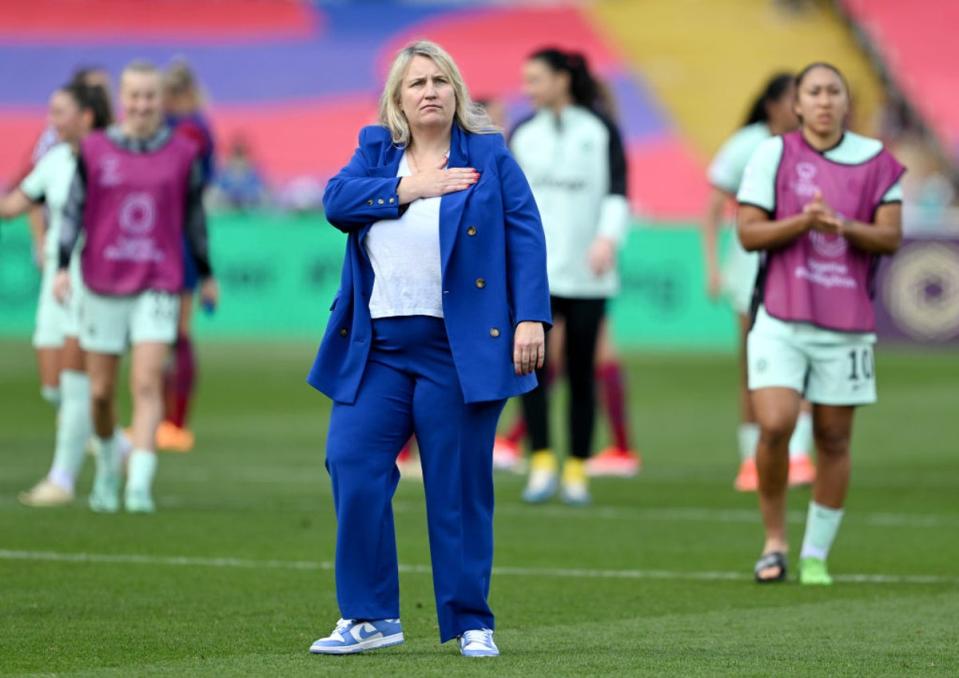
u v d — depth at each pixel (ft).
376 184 60.90
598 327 124.88
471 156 61.57
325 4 477.36
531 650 63.72
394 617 62.59
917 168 410.72
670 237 294.05
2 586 80.74
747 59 449.89
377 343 61.41
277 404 203.41
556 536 105.19
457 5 479.00
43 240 128.06
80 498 121.80
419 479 140.05
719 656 62.28
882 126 424.05
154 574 85.40
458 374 60.34
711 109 434.30
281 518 110.93
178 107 146.82
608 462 148.25
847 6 453.99
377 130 62.75
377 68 456.86
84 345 110.32
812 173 85.40
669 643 66.03
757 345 85.66
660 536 105.70
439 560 61.52
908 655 63.05
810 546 86.89
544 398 125.39
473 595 61.46
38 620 70.95
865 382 85.40
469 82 449.06
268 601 77.00
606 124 125.39
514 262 60.95
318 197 363.56
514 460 152.15
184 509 115.03
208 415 191.62
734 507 122.52
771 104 123.65
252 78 449.48
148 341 110.32
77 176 108.37
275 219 292.40
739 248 129.70
